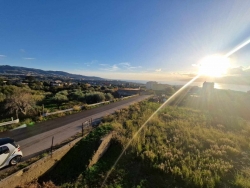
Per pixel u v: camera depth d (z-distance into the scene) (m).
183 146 13.23
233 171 10.20
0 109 22.33
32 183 8.59
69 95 41.81
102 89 65.44
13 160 8.91
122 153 11.99
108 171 10.03
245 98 38.44
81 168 10.12
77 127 16.38
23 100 22.09
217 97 42.94
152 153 11.64
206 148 13.22
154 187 8.84
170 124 18.89
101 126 16.06
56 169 10.16
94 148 11.43
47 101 34.06
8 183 7.55
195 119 22.11
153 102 37.50
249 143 14.27
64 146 11.31
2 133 14.09
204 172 9.70
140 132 15.70
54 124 17.36
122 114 22.80
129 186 8.86
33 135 13.78
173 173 9.67
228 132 17.31
